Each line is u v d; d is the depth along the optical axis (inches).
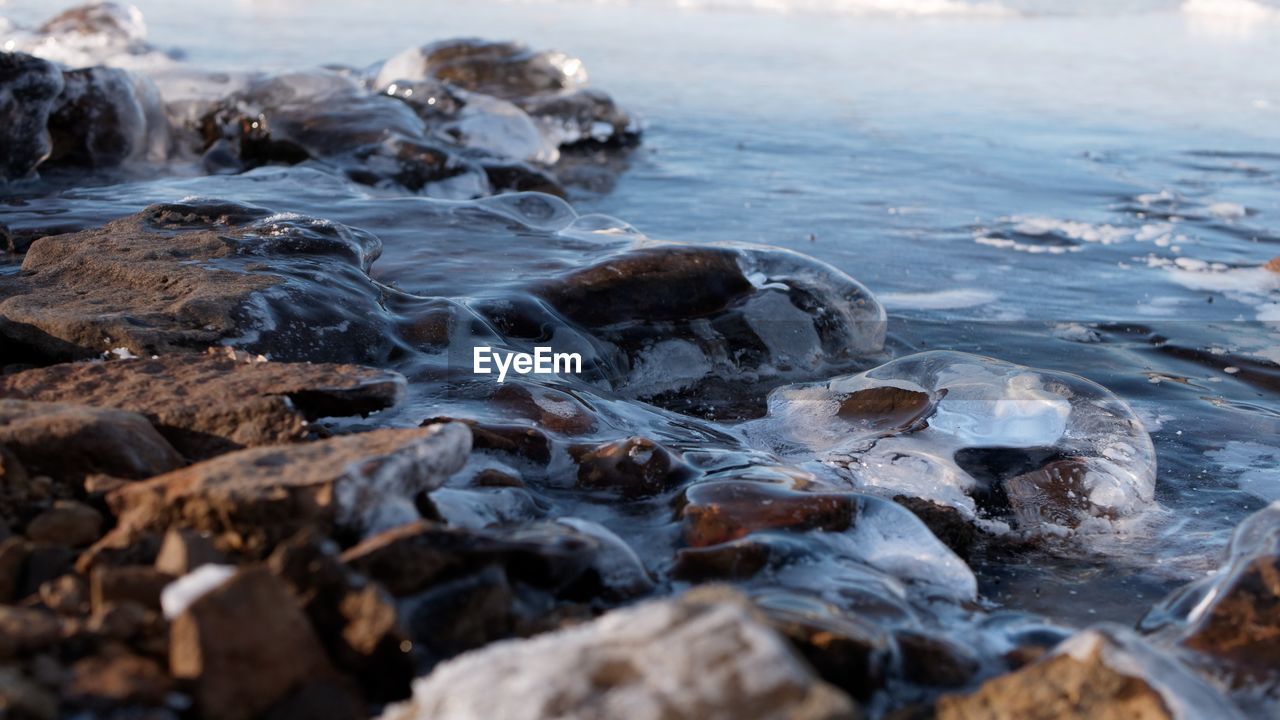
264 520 31.1
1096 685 29.6
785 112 123.7
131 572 29.6
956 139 111.7
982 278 68.5
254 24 161.3
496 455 40.9
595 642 27.4
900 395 47.6
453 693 27.0
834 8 228.2
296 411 36.2
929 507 40.4
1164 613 35.8
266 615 28.2
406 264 56.7
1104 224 81.4
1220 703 29.7
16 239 55.4
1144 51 181.8
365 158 86.7
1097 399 46.1
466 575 31.5
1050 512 42.4
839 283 58.2
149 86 93.1
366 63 133.6
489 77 115.6
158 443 34.9
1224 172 99.0
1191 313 62.7
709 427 47.1
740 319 55.8
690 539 37.1
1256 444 47.9
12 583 30.6
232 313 43.6
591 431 43.1
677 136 111.5
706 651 26.5
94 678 27.7
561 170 97.9
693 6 223.0
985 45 185.6
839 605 34.1
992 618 35.5
